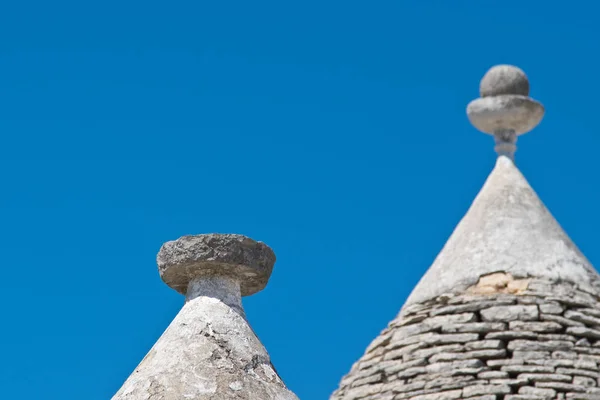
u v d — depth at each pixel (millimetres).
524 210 53469
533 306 51438
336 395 53156
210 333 68375
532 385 50281
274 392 67688
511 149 54812
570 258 52688
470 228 53531
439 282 52688
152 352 68750
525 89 55000
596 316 51688
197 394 66500
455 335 51312
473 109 54938
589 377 50406
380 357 52469
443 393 50562
